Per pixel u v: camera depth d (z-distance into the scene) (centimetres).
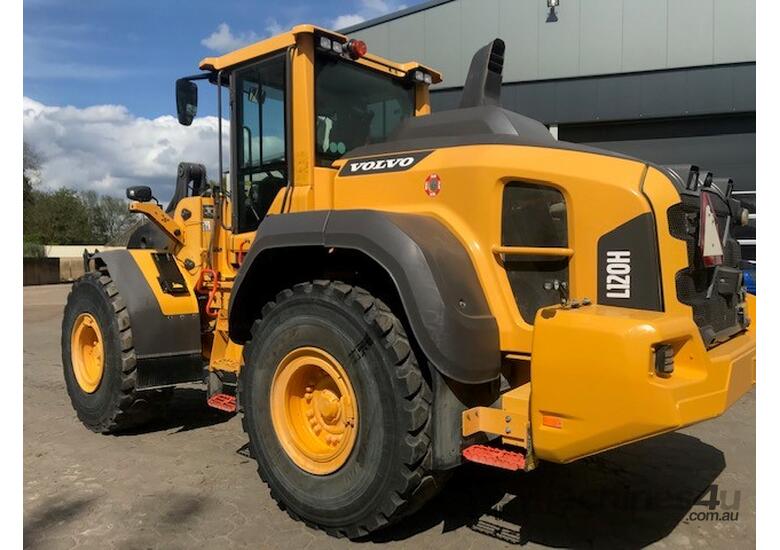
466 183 292
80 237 4647
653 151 1045
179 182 510
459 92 1099
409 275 261
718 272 300
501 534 294
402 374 263
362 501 274
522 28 1066
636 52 1020
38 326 1132
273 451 311
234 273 410
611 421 228
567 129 1087
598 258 270
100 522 304
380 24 1141
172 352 427
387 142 343
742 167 999
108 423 432
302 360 302
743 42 970
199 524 303
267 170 389
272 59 379
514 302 283
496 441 295
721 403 241
